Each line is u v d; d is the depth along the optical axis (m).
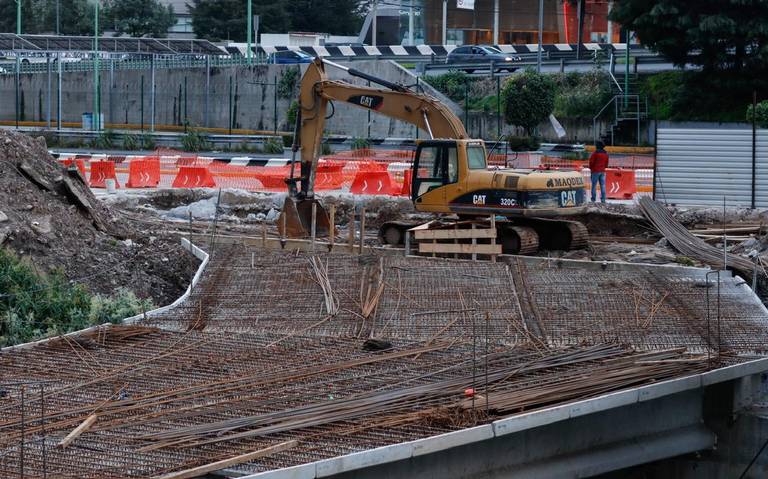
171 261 45.06
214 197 66.75
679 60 96.38
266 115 129.50
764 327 35.28
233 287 40.56
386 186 71.38
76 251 42.19
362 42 186.88
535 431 28.36
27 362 31.52
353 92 51.25
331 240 48.47
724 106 95.81
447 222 49.81
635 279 42.22
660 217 55.00
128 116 143.00
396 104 50.88
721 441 32.38
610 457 29.88
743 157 61.72
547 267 45.25
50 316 36.25
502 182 47.91
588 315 36.91
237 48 168.00
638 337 34.28
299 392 28.80
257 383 29.39
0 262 37.19
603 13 159.12
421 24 167.12
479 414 27.02
